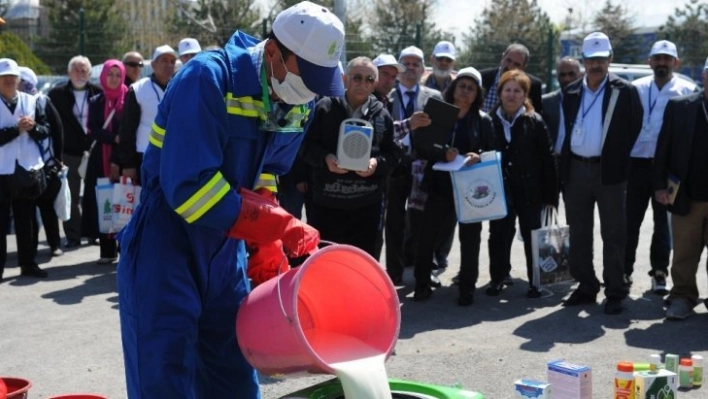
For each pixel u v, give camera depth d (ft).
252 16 84.79
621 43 99.25
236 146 11.07
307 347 10.07
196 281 11.28
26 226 28.04
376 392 10.14
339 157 20.65
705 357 19.83
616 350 20.39
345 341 11.19
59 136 29.89
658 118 26.58
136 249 11.10
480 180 23.65
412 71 27.40
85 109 33.50
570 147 24.07
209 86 10.59
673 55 26.78
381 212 22.02
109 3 87.81
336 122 21.27
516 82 24.98
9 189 27.30
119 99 31.35
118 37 62.80
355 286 11.36
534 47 68.33
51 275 28.55
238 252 11.71
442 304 24.76
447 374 18.70
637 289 26.43
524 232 25.55
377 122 21.47
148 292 10.93
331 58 10.84
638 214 26.48
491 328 22.27
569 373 15.26
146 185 11.34
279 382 18.17
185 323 10.94
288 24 10.77
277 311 10.42
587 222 24.32
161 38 80.18
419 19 96.32
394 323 10.91
